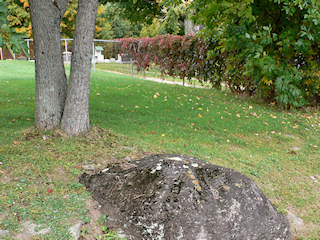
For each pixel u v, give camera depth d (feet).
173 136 19.90
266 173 16.46
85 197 11.27
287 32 26.45
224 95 37.52
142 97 30.58
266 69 25.68
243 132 23.03
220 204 10.69
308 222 12.94
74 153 14.58
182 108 27.30
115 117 22.50
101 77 44.55
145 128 20.65
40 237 8.85
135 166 12.91
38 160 13.38
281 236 11.41
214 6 23.63
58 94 16.28
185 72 43.98
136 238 9.90
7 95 27.58
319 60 29.68
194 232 9.82
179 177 11.35
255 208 11.03
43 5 14.87
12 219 9.34
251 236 10.52
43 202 10.48
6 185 11.09
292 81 27.76
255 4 26.81
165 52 45.57
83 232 9.59
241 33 26.45
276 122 26.35
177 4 26.23
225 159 17.26
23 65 51.08
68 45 100.17
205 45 38.50
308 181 16.42
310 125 27.09
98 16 99.96
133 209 10.51
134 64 52.80
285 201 14.10
